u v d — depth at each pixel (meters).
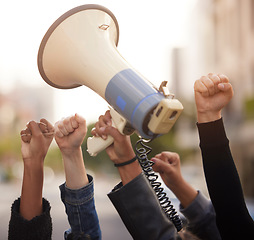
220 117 1.45
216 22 27.98
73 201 1.52
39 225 1.39
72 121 1.43
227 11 24.77
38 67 1.61
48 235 1.42
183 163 37.62
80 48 1.51
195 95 1.45
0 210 16.72
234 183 1.39
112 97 1.41
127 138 1.38
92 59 1.50
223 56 25.69
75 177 1.53
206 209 1.80
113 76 1.43
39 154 1.42
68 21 1.52
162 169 1.75
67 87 1.71
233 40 23.25
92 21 1.54
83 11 1.53
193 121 38.88
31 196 1.42
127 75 1.41
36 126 1.41
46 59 1.58
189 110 39.22
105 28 1.56
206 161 1.41
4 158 63.69
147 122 1.32
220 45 26.73
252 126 18.38
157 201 1.35
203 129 1.42
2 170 53.03
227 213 1.39
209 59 29.20
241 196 1.40
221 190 1.39
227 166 1.39
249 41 20.72
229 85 1.40
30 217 1.42
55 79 1.65
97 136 1.42
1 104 75.25
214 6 28.17
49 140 1.44
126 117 1.36
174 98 1.33
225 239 1.42
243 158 18.70
